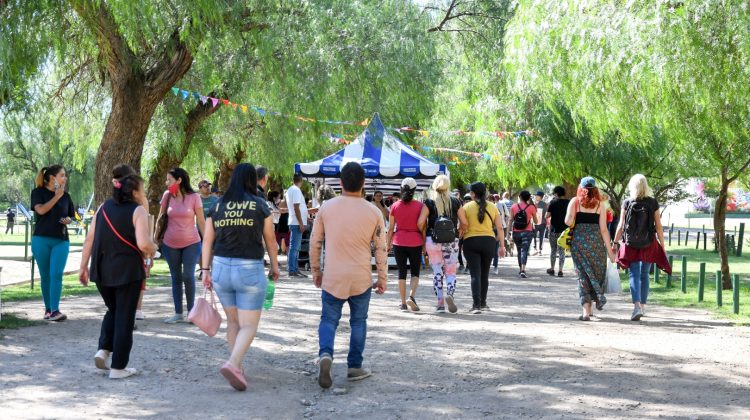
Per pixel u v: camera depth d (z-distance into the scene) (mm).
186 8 13633
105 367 6844
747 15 9172
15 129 13320
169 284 14945
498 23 26844
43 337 8469
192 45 14086
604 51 10383
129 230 6445
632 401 5910
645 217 10180
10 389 6125
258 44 16016
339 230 6559
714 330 9477
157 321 9773
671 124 12664
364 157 19141
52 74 19266
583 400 5941
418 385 6500
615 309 11648
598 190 10414
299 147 22203
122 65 14758
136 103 15133
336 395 6164
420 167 18688
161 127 20000
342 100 18594
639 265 10344
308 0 16859
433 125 33875
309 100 17547
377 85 18906
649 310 11531
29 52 11656
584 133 24625
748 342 8523
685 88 10227
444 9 26938
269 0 16219
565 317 10695
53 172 9633
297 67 17000
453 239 10797
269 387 6371
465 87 29109
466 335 8984
